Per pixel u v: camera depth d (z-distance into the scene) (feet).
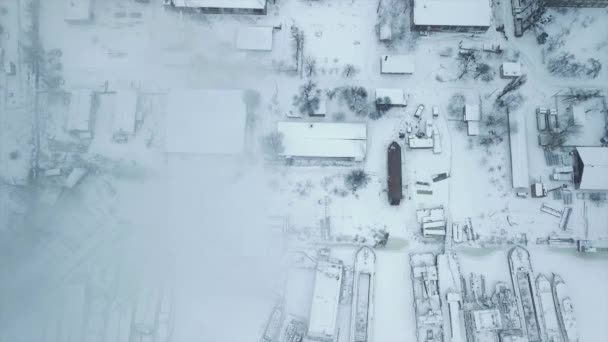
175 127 183.73
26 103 190.29
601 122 187.93
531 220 183.11
